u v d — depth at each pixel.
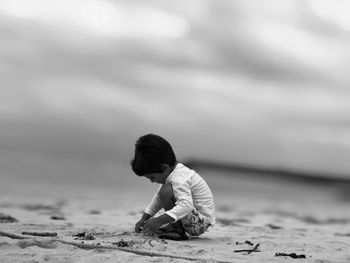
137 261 3.12
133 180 28.36
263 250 3.81
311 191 30.88
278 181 31.48
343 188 30.97
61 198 12.58
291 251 3.83
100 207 9.16
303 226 7.30
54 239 3.75
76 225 4.89
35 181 23.23
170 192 3.94
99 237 4.00
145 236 4.05
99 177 28.45
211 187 28.55
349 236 5.72
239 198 21.12
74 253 3.32
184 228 4.08
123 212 7.65
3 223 4.90
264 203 18.12
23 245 3.56
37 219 5.64
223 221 6.57
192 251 3.52
